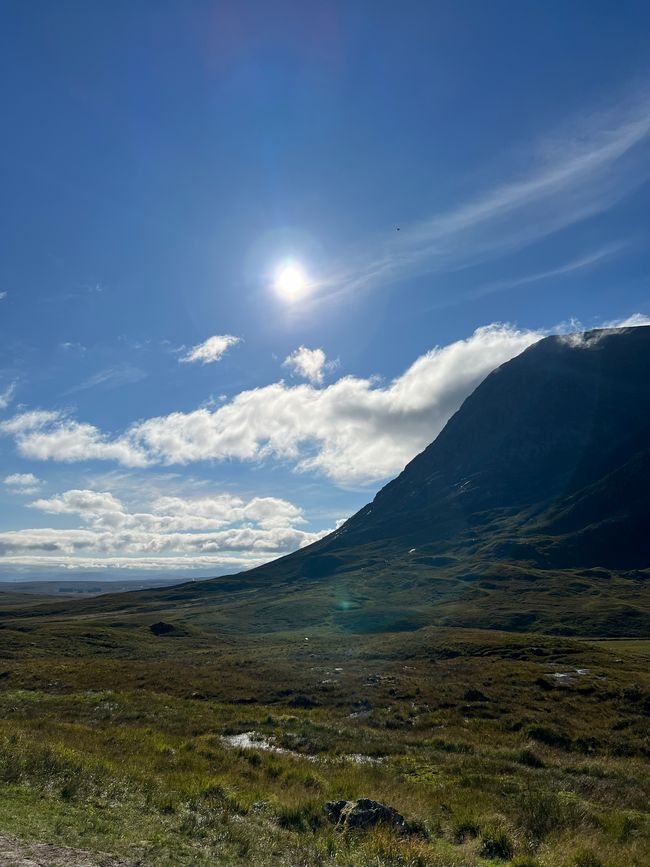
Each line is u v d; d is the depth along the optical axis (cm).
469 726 2889
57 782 1278
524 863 1110
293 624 11931
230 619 12925
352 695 3641
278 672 4612
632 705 3130
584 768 2078
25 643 7600
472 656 5291
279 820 1307
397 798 1551
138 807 1222
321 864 1023
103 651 7606
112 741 2064
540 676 3909
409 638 6738
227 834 1116
